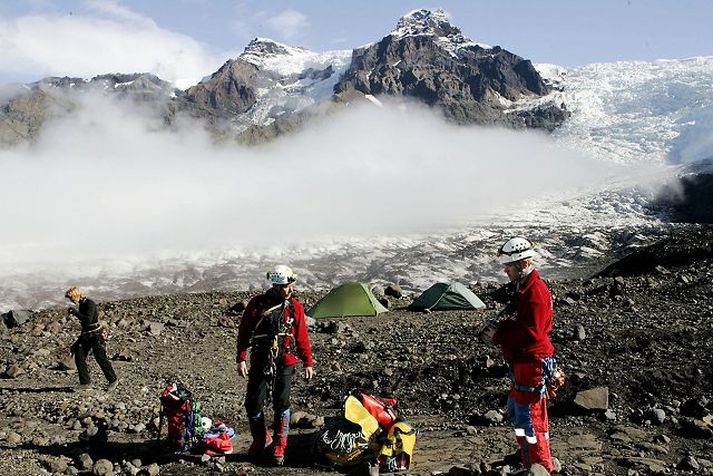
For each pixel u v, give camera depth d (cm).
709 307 1521
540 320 580
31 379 1316
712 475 664
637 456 726
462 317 1898
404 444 710
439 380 1134
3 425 974
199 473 723
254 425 752
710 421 827
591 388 962
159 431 797
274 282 744
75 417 1011
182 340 1709
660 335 1203
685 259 2281
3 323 1906
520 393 592
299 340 749
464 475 651
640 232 9862
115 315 2120
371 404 748
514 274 593
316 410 1089
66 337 1769
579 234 10012
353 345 1540
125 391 1207
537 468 579
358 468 698
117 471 739
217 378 1330
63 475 733
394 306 2253
